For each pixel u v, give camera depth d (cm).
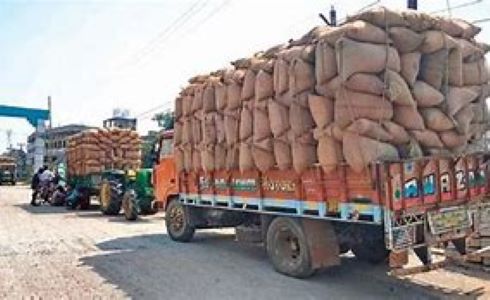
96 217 1748
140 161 2148
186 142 1014
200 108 945
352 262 862
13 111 3956
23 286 734
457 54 651
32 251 1022
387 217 598
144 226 1453
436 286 699
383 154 608
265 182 815
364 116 605
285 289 698
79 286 730
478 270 775
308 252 734
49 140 4791
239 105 827
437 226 641
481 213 699
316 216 712
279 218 783
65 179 2394
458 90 653
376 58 602
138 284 737
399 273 628
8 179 5369
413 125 620
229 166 876
